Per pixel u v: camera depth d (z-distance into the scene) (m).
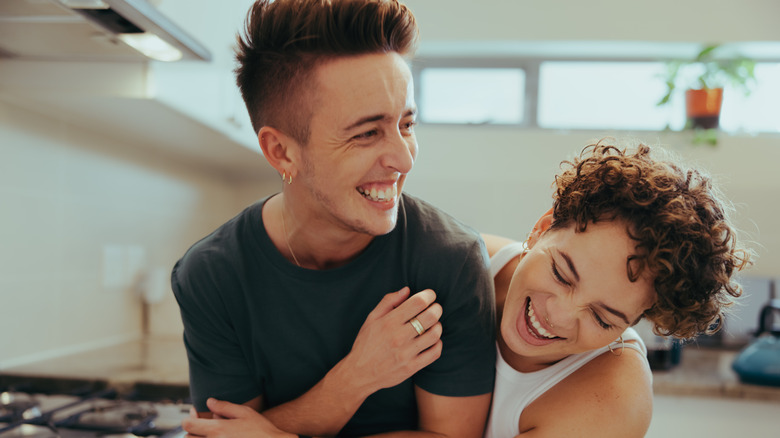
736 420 1.85
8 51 1.23
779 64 2.56
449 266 0.89
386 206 0.79
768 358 1.86
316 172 0.77
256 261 0.91
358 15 0.71
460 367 0.90
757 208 2.41
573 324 0.83
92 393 1.43
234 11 1.65
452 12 2.52
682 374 2.00
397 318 0.84
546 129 2.58
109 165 1.81
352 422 0.98
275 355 0.94
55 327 1.61
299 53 0.73
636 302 0.81
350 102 0.72
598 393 0.88
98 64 1.28
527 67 2.64
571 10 2.47
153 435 1.16
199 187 2.39
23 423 1.17
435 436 0.92
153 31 1.04
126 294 1.94
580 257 0.81
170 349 1.80
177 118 1.47
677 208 0.79
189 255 0.95
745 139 2.43
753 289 2.42
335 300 0.89
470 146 2.54
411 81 0.77
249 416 0.92
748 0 2.42
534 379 0.95
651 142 2.49
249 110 0.85
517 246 1.08
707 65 2.43
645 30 2.45
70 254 1.66
